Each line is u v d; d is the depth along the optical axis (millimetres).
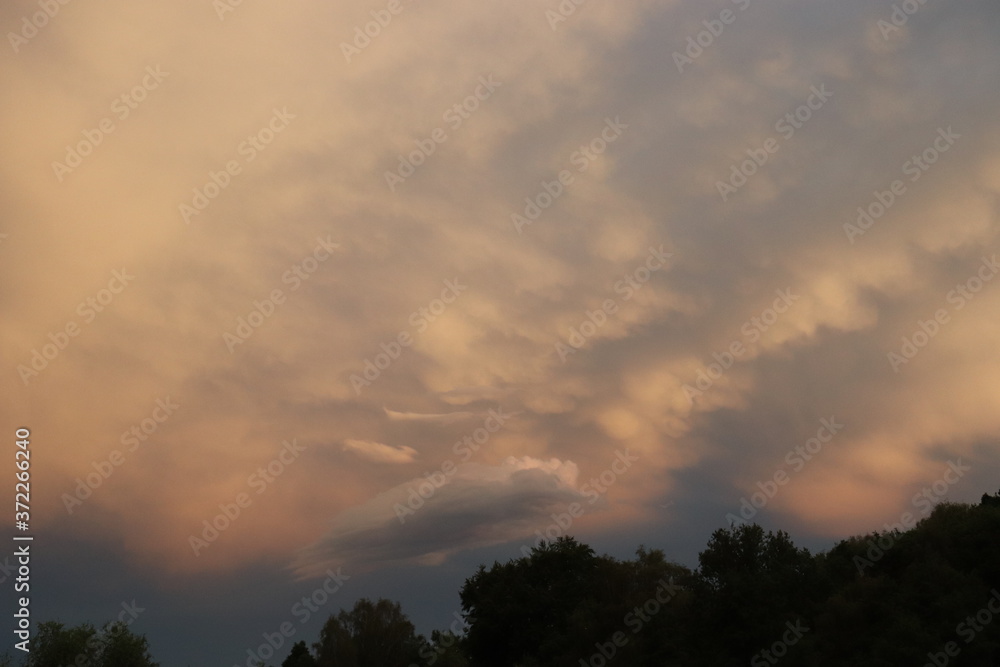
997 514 61500
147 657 75375
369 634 88188
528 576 82000
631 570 77875
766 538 64688
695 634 59000
